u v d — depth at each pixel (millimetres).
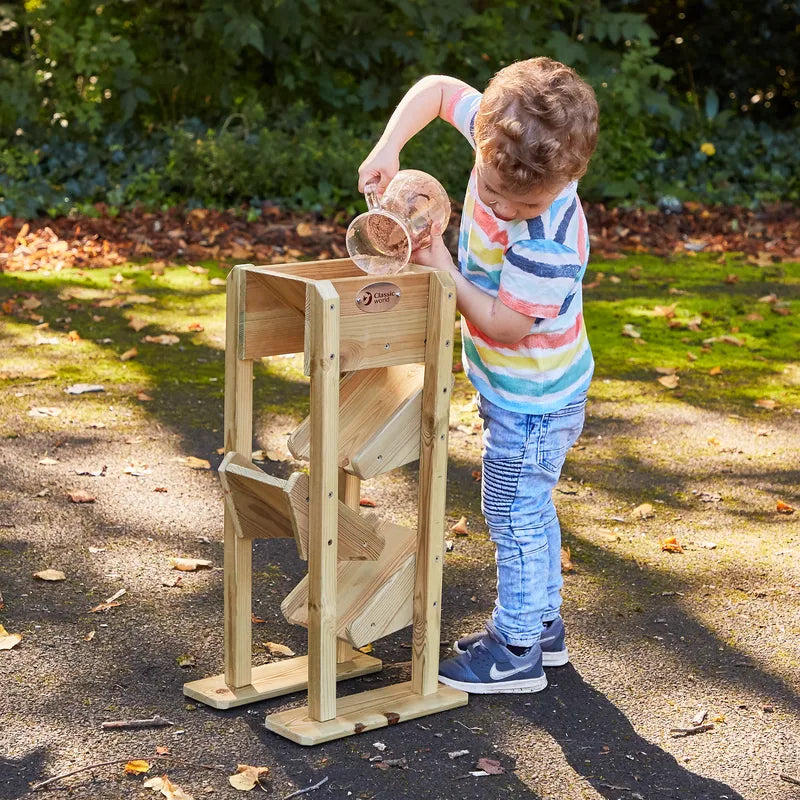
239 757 2312
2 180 7922
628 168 9336
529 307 2348
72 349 5215
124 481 3781
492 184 2227
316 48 9172
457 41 9570
